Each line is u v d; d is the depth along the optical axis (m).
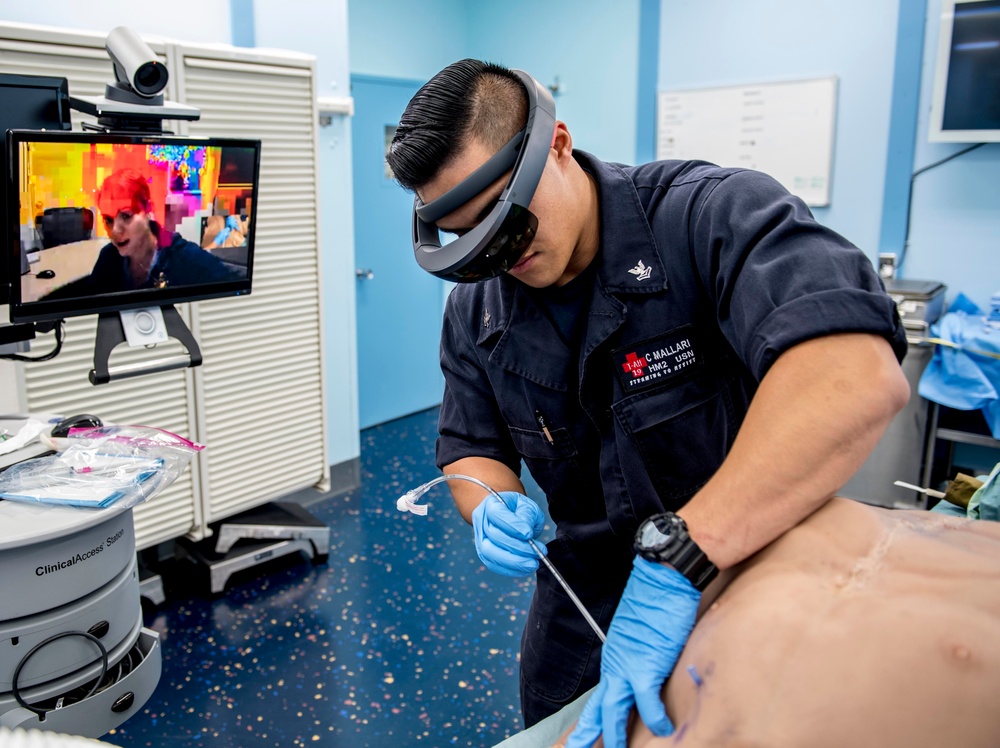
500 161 0.79
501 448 1.22
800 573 0.61
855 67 3.13
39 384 2.08
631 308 0.96
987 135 2.78
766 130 3.38
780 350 0.68
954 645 0.51
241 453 2.60
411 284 4.31
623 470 1.01
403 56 4.07
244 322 2.53
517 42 4.20
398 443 3.95
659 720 0.63
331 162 3.05
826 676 0.53
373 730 1.93
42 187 1.12
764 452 0.65
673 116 3.65
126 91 1.24
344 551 2.82
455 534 2.95
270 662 2.19
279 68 2.47
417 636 2.31
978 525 0.64
